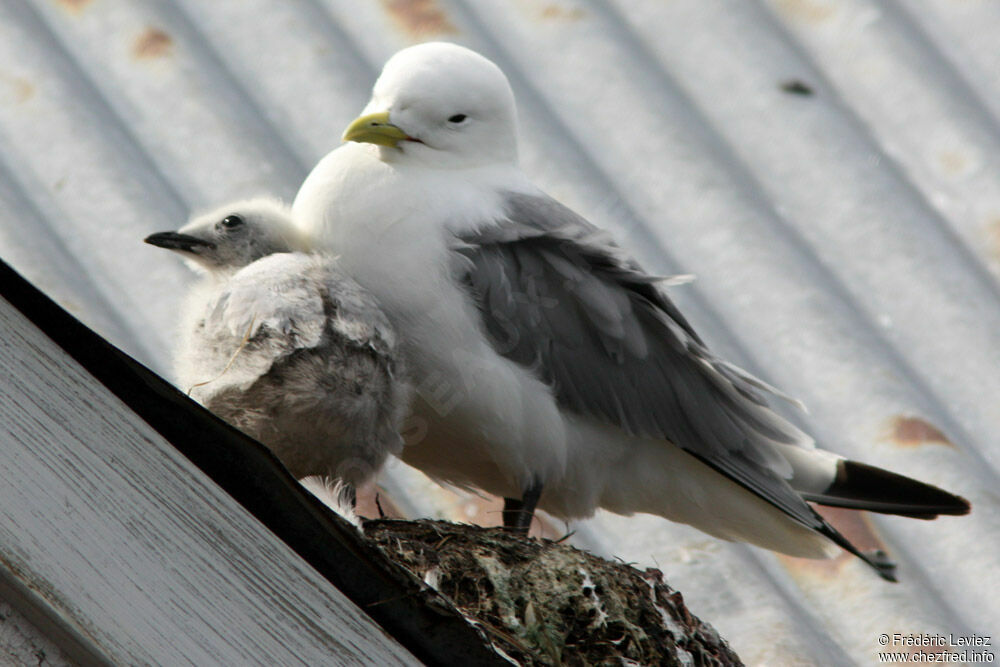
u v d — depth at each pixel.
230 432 4.16
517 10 9.59
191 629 4.12
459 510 7.64
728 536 7.45
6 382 3.99
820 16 9.66
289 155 8.55
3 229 7.72
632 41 9.54
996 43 9.49
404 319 6.63
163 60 8.81
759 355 8.04
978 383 8.02
